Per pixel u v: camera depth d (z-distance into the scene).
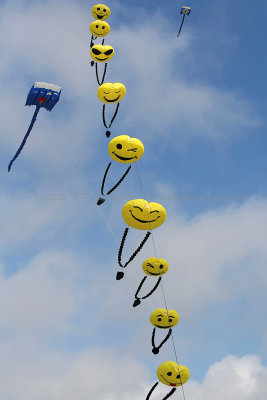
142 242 10.63
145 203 10.66
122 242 10.77
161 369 11.06
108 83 12.00
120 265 10.68
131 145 10.89
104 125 12.08
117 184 11.06
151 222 10.73
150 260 11.45
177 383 10.99
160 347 11.52
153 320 11.59
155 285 11.52
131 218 10.68
